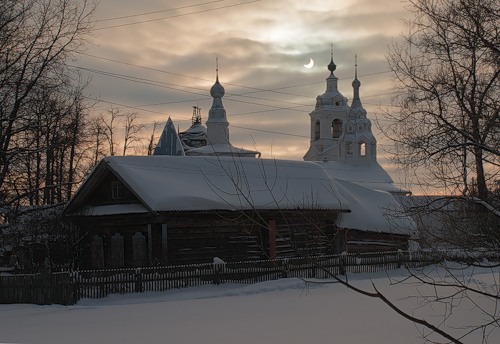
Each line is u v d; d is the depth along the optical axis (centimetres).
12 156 2711
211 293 2052
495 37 1287
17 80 2689
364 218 3178
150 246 2427
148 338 1155
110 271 1991
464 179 1077
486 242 955
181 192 2441
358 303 1678
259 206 2589
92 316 1566
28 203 3522
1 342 1138
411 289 2011
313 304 1678
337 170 7119
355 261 2692
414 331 1173
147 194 2380
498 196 1227
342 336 1130
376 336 1123
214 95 6538
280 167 3111
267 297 1897
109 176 2647
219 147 5938
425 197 1242
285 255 2688
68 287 1872
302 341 1084
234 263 2277
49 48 2748
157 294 2036
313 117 8281
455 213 1042
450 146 1191
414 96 1467
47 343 1122
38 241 2828
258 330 1220
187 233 2459
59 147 2942
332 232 3039
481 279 2281
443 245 1004
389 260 2820
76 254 2689
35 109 2809
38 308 1830
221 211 2458
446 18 1388
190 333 1200
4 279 2034
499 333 1136
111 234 2642
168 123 5053
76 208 2753
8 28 2644
